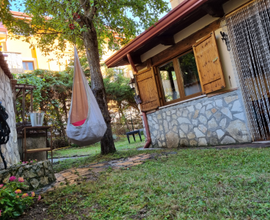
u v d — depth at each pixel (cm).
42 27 703
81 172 366
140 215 167
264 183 184
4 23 653
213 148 410
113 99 1387
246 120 414
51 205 219
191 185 209
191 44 505
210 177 222
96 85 552
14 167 288
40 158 579
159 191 207
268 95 417
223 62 443
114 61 623
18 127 551
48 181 312
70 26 457
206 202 166
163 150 506
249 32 396
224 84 429
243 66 413
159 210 167
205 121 487
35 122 518
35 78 942
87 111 402
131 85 680
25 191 278
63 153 888
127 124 1445
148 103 637
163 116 595
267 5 362
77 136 383
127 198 203
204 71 475
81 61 898
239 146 389
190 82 532
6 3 611
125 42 709
